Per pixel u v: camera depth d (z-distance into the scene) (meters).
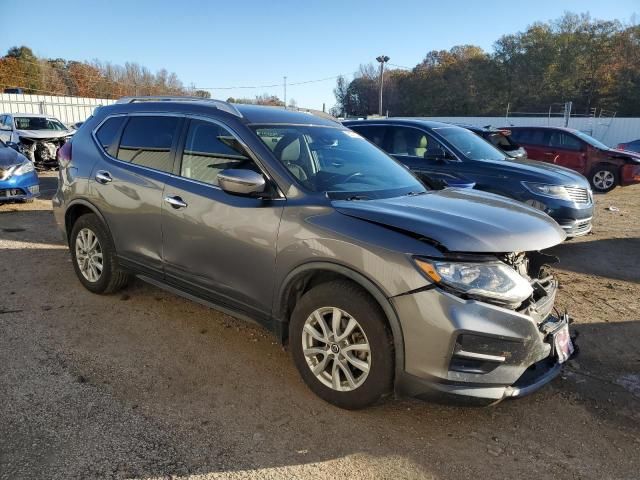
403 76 80.06
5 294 4.77
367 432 2.90
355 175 3.67
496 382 2.71
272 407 3.11
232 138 3.62
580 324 4.59
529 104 67.12
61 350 3.72
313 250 2.99
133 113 4.43
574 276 6.07
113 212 4.31
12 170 8.40
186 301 4.77
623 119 30.47
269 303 3.31
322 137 3.96
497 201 3.57
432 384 2.69
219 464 2.58
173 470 2.52
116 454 2.61
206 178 3.69
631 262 6.78
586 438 2.95
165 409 3.04
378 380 2.84
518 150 9.98
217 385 3.34
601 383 3.58
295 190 3.24
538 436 2.95
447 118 35.66
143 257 4.14
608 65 61.88
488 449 2.81
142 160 4.17
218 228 3.48
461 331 2.59
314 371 3.13
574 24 65.44
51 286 5.02
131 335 4.03
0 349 3.69
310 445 2.77
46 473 2.45
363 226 2.88
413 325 2.67
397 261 2.70
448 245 2.67
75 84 63.19
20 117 15.48
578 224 6.75
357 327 2.91
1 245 6.45
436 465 2.66
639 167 13.72
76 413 2.95
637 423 3.12
